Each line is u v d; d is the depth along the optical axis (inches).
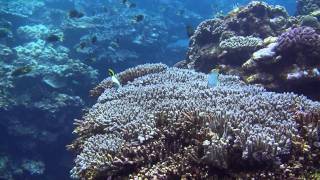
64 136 563.8
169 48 1007.0
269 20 424.5
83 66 634.8
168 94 230.7
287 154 148.1
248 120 159.3
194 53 434.3
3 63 609.3
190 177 145.6
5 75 572.7
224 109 169.3
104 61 754.8
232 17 431.5
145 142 168.7
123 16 946.7
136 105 224.2
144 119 184.2
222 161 142.3
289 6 1469.0
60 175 570.3
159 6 1219.2
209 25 438.6
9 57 639.1
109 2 1143.6
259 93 217.9
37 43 724.0
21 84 567.5
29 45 709.9
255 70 312.5
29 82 570.9
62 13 954.7
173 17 1201.4
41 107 546.9
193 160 150.6
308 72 279.1
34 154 543.2
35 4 975.6
